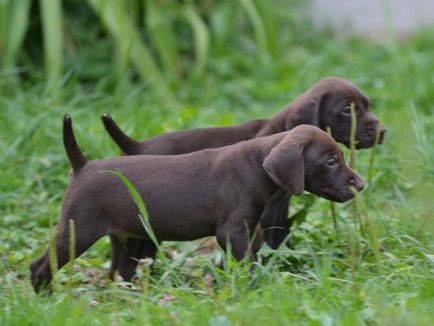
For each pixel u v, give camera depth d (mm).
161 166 9875
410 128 13781
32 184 13320
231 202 9648
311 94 11125
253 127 11289
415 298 8391
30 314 8555
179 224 9805
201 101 18094
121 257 10367
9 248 11672
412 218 11219
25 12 17578
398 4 22891
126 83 17406
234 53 20375
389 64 18766
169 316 8250
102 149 13648
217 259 10430
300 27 21891
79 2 19531
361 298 8492
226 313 8305
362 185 9742
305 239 10594
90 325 8328
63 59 18609
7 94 16703
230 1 20859
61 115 14750
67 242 9680
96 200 9750
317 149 9570
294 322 8117
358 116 11164
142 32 19641
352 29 22328
